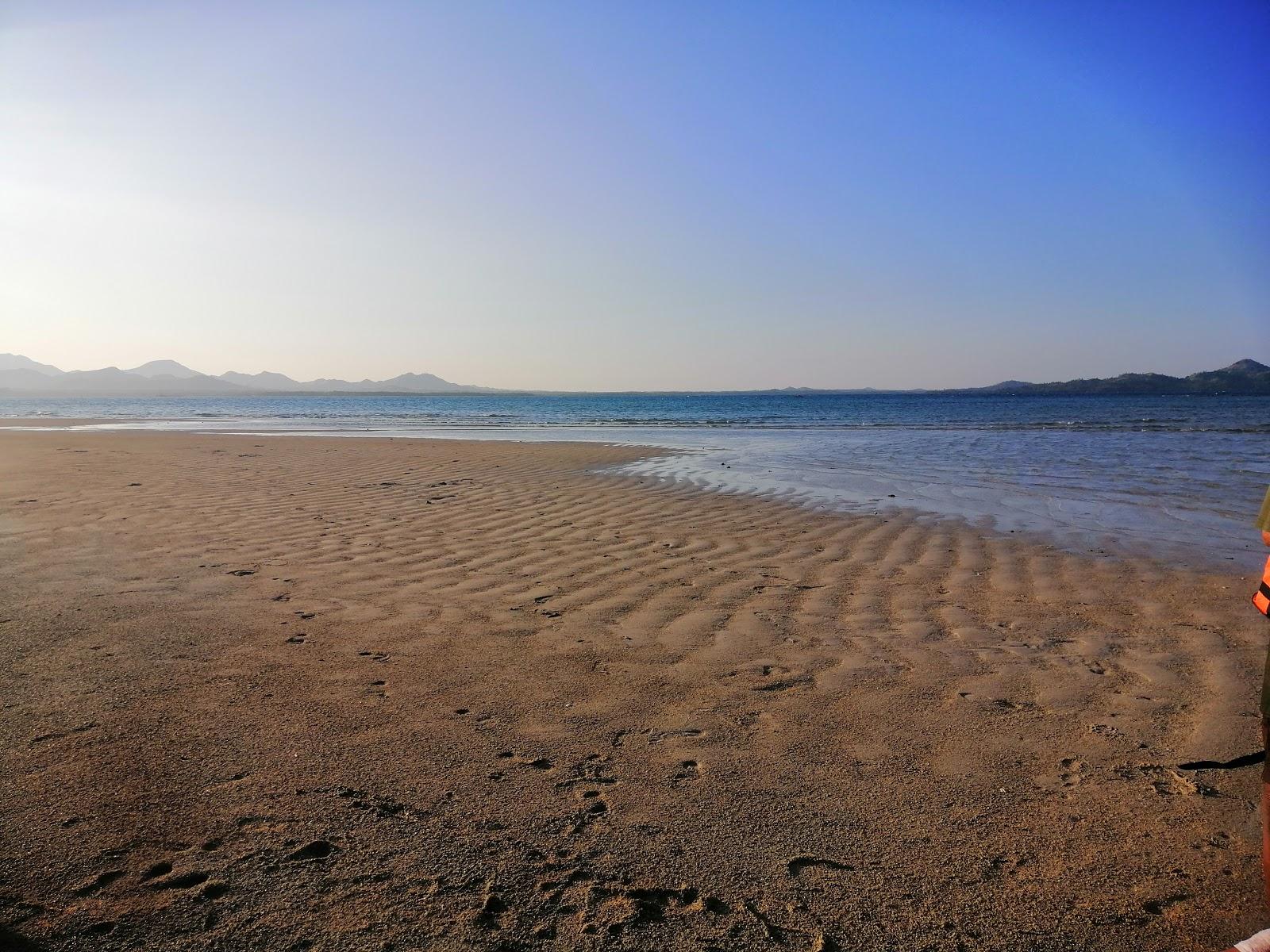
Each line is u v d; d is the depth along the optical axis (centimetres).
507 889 207
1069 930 198
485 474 1260
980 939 194
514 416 4844
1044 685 362
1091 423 3541
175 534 709
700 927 196
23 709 311
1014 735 308
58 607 461
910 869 221
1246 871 222
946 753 292
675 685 357
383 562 614
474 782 263
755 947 189
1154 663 394
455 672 368
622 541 714
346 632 426
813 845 232
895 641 429
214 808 241
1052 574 596
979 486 1144
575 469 1366
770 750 293
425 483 1122
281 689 339
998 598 525
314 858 217
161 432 2712
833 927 197
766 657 399
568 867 218
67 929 186
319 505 901
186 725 300
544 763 278
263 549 651
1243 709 334
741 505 943
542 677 364
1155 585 562
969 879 217
